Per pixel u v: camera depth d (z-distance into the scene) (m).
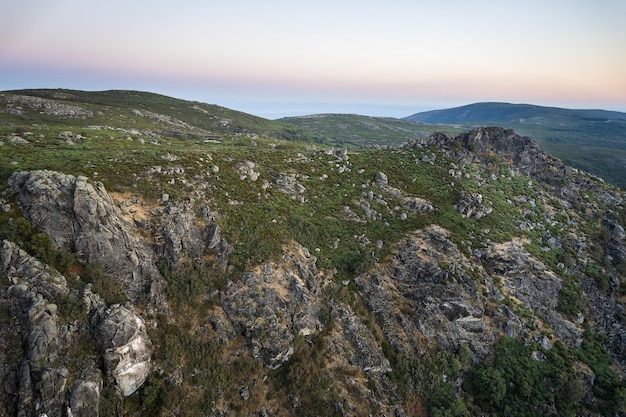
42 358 36.50
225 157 84.38
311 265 64.31
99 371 40.03
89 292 43.41
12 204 45.75
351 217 79.00
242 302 54.59
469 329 64.88
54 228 45.69
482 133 116.12
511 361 62.16
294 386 50.66
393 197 88.62
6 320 37.25
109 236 48.28
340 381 53.72
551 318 70.69
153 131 153.25
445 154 109.75
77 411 36.84
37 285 40.16
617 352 69.75
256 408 48.31
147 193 59.03
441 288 66.62
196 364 48.56
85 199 47.19
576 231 92.19
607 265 84.31
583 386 61.34
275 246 62.81
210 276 55.88
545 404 58.03
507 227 86.88
